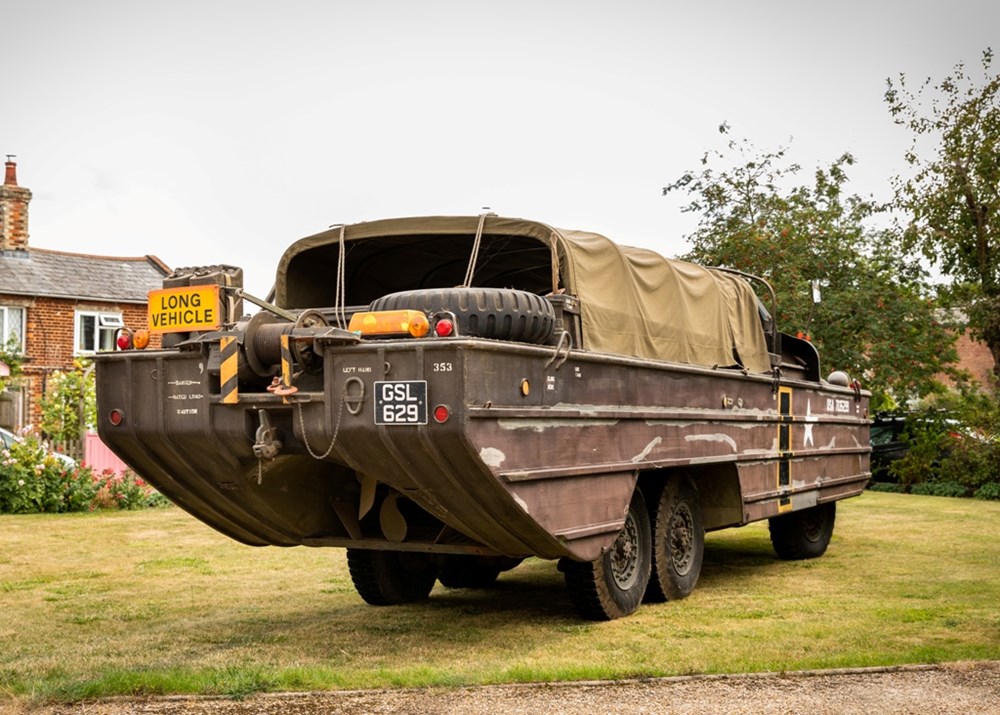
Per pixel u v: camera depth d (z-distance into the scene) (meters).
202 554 10.73
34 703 4.98
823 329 19.58
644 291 7.64
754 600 8.12
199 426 6.14
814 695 5.05
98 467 17.88
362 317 5.66
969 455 18.16
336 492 7.27
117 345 6.50
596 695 5.07
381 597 7.95
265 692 5.14
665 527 7.96
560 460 6.28
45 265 26.73
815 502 10.43
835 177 20.56
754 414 9.11
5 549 11.06
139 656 6.25
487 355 5.58
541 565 10.38
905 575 9.48
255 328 6.02
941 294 21.41
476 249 6.70
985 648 6.14
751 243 19.75
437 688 5.20
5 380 20.92
